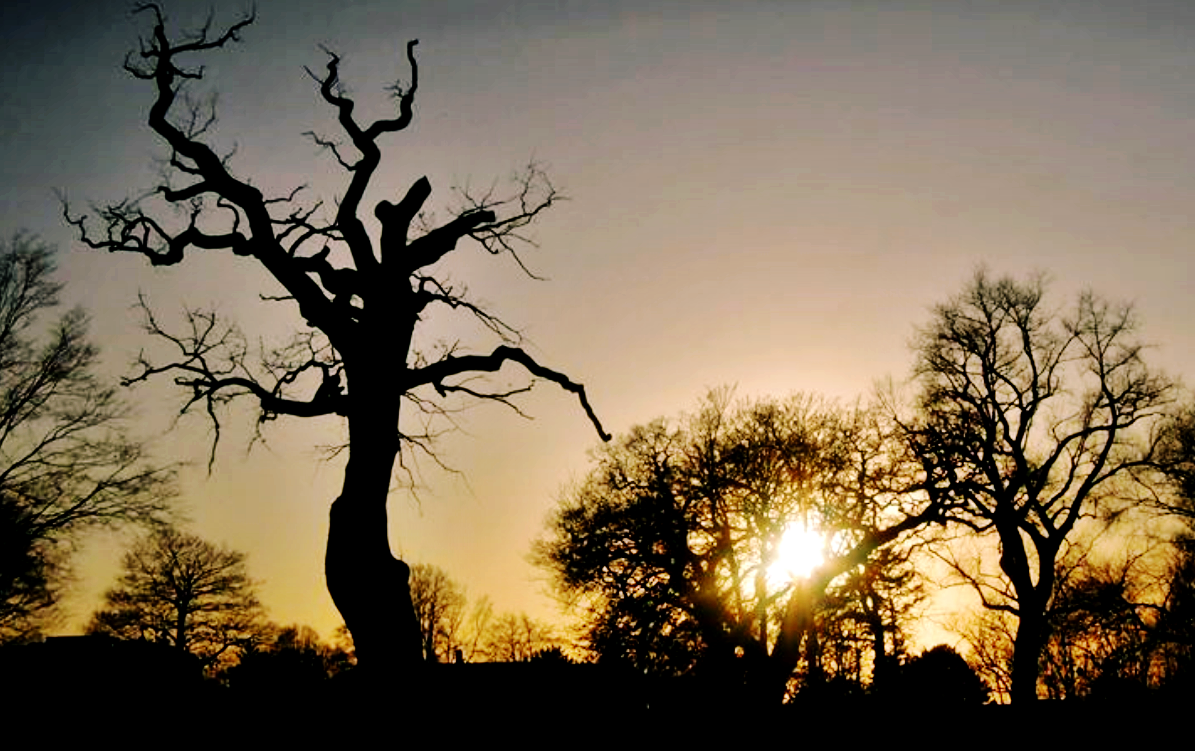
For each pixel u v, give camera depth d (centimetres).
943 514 3397
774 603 3459
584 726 3222
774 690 3250
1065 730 2773
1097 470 3431
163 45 1535
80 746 2869
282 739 1888
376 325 1473
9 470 3081
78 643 3834
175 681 3841
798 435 3644
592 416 1636
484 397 1642
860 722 3172
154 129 1505
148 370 1578
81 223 1555
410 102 1608
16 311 3084
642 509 3638
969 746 2853
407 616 1362
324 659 6469
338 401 1479
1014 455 3500
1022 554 3319
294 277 1485
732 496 3606
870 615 3675
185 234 1505
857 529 3450
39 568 3122
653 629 3500
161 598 6122
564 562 3819
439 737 1325
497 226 1683
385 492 1415
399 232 1558
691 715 3288
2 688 3294
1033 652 3209
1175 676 2925
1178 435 3472
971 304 3719
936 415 3600
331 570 1364
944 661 4197
